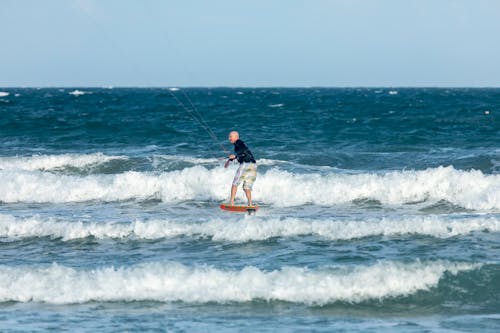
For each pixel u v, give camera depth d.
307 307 31.91
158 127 131.88
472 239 42.34
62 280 35.00
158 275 34.94
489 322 29.81
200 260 39.28
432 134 117.12
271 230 44.81
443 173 58.34
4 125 134.50
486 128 128.50
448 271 34.97
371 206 55.22
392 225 44.88
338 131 125.25
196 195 60.25
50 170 73.56
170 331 28.81
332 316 30.73
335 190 58.19
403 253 39.41
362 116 179.12
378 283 33.84
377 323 29.78
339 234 44.00
